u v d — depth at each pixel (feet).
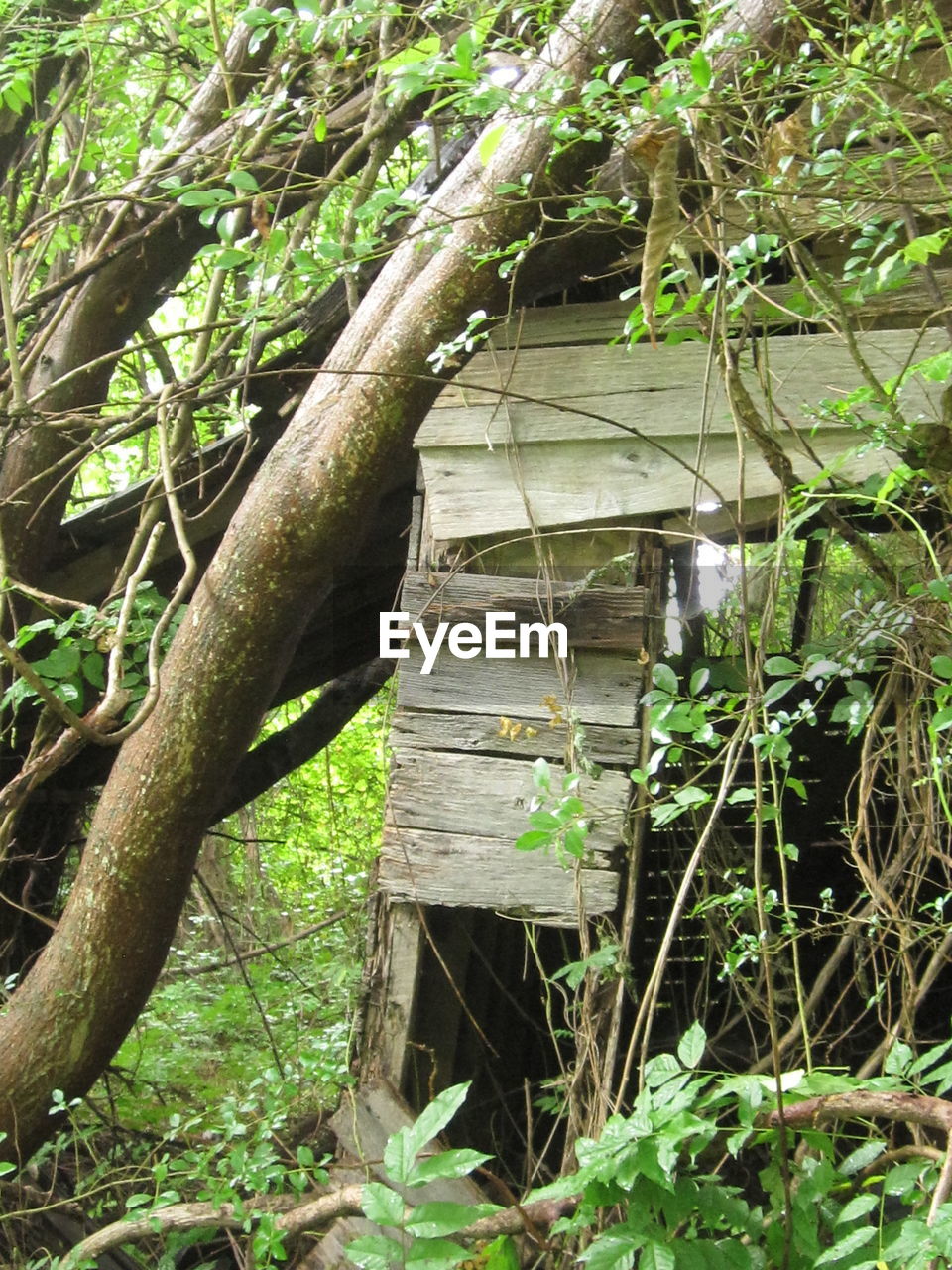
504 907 11.48
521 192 10.71
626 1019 15.79
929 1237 5.93
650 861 16.48
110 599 12.71
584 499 12.21
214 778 11.49
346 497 11.23
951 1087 7.22
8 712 15.33
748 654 8.61
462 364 11.45
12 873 16.17
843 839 17.88
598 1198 7.33
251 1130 14.53
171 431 15.70
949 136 8.33
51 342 15.43
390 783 11.96
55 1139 14.21
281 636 11.43
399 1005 11.93
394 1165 7.49
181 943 26.73
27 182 18.31
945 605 9.11
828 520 9.29
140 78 17.53
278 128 13.82
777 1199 7.53
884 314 11.75
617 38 10.13
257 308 10.78
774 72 9.21
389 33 11.81
